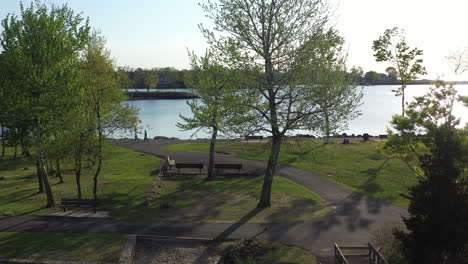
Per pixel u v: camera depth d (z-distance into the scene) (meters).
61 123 22.06
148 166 35.09
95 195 23.23
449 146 12.65
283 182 27.95
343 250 15.83
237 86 20.75
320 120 20.77
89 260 14.82
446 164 12.51
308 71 20.27
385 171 30.42
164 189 26.30
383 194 24.23
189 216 20.36
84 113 23.00
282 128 21.48
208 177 29.31
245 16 20.34
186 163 33.31
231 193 25.09
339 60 21.98
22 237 17.22
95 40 24.86
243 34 20.41
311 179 28.77
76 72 22.05
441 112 13.93
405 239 13.16
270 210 21.30
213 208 21.75
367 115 86.75
